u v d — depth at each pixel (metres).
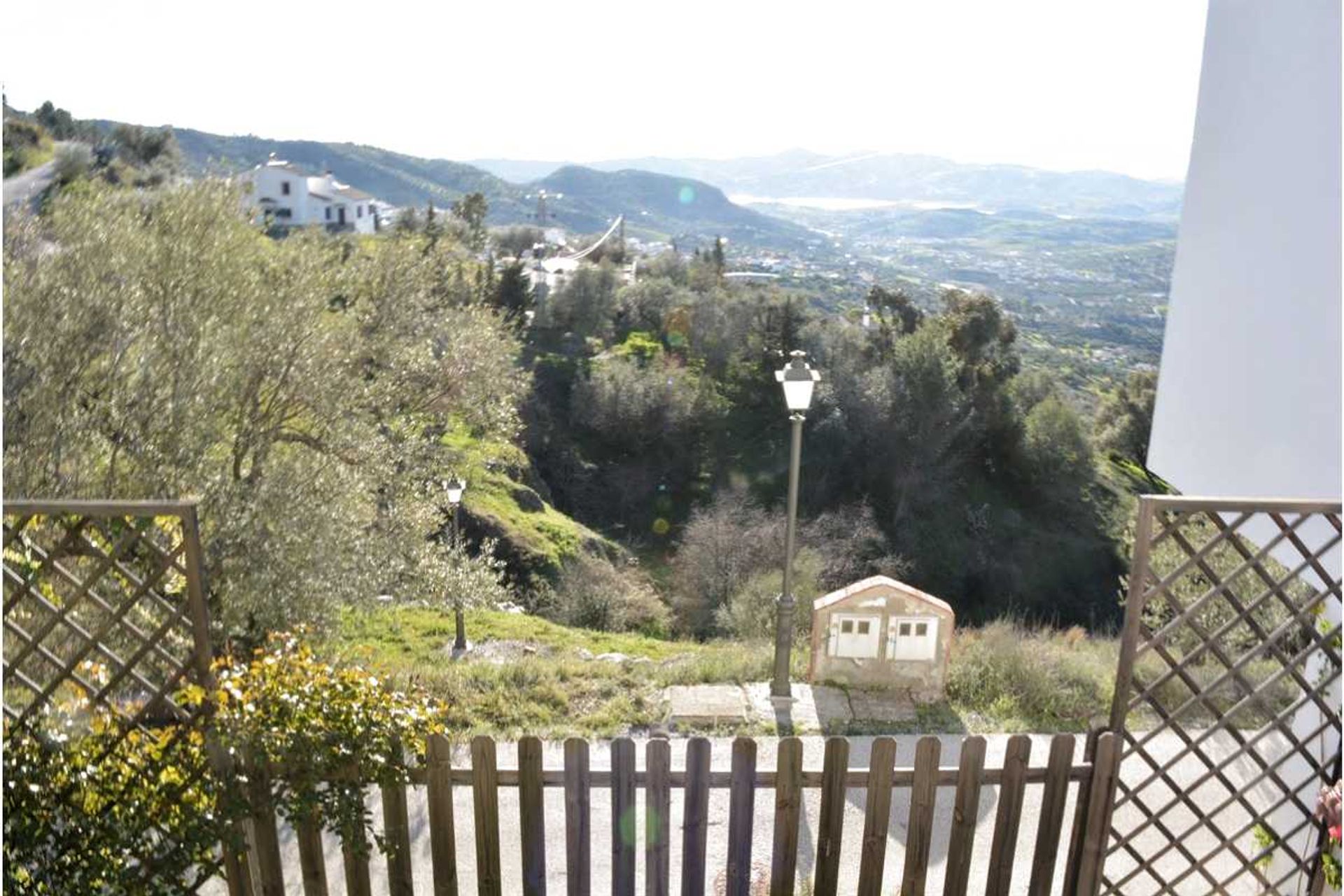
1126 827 4.54
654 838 3.14
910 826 3.20
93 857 2.91
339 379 9.64
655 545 24.16
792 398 6.18
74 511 2.83
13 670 2.93
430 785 3.11
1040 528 26.16
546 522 21.05
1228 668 3.21
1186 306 4.35
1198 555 3.08
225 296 9.17
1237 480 3.87
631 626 18.39
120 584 5.66
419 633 11.72
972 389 27.75
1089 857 3.30
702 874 3.18
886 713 6.00
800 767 3.12
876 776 3.13
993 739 5.61
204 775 3.00
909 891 3.27
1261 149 3.75
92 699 2.99
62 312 8.02
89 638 2.96
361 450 9.74
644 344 31.34
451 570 10.67
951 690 6.34
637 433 27.42
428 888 3.98
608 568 20.23
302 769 2.95
